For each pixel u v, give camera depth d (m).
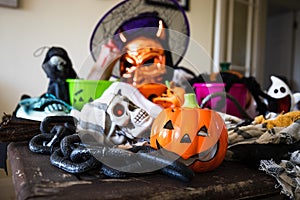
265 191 0.45
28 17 1.36
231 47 2.08
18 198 0.36
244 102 0.99
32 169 0.44
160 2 1.12
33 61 1.38
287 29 3.54
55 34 1.44
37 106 0.76
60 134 0.57
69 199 0.33
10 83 1.34
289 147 0.55
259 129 0.62
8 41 1.33
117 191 0.36
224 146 0.49
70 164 0.43
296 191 0.45
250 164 0.53
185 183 0.41
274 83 0.91
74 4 1.48
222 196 0.41
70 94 0.86
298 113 0.66
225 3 2.00
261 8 2.48
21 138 0.66
